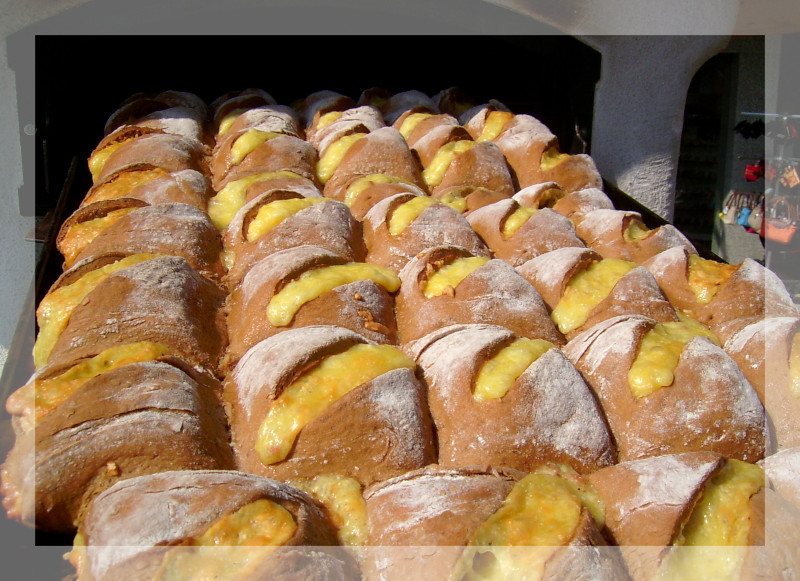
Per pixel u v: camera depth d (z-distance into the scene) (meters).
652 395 0.60
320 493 0.55
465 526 0.50
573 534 0.50
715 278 0.75
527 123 1.02
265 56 1.27
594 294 0.71
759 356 0.65
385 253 0.76
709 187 1.67
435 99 1.24
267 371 0.58
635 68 1.09
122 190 0.83
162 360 0.59
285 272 0.66
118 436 0.54
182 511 0.49
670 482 0.54
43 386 0.57
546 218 0.81
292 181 0.85
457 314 0.67
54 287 0.66
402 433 0.57
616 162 1.15
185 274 0.68
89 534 0.50
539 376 0.59
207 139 1.01
